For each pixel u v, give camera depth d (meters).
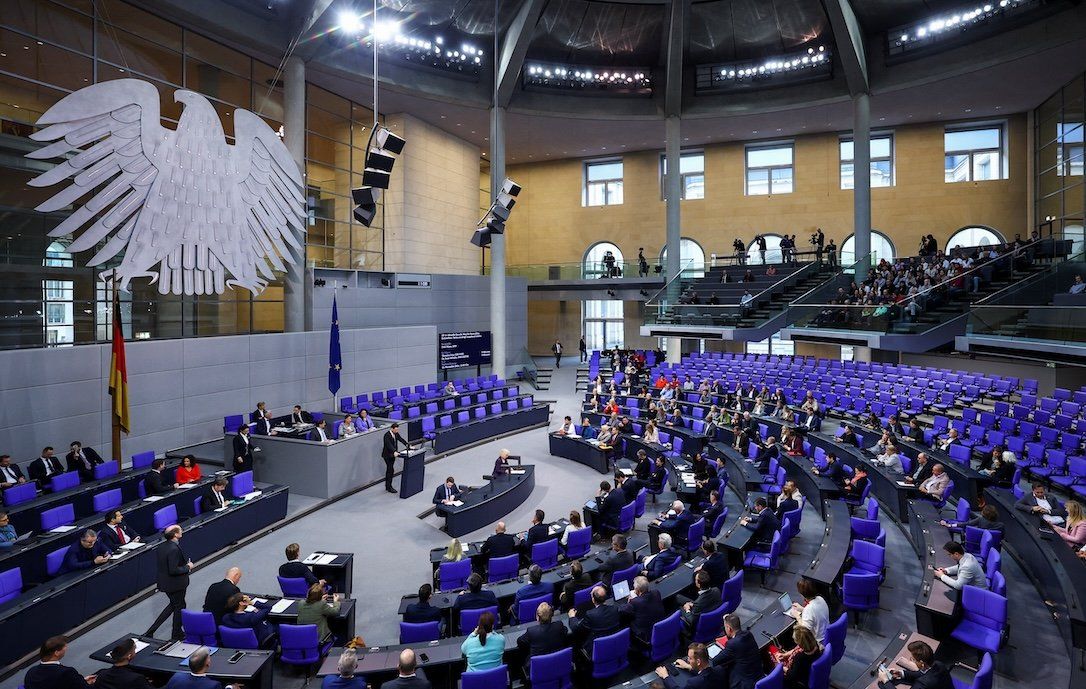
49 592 7.41
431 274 25.52
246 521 10.86
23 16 14.23
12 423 12.23
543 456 17.11
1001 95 24.06
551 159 34.41
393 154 12.53
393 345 22.11
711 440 15.63
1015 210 26.70
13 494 10.04
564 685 6.04
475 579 7.30
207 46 18.31
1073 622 6.12
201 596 8.81
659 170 32.47
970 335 17.17
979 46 21.03
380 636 7.84
